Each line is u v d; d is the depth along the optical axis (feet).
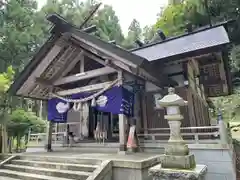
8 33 83.61
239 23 57.62
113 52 23.39
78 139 37.55
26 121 50.49
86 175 17.67
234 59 52.01
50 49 28.68
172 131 13.08
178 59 28.25
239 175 29.94
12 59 86.48
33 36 93.91
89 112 40.19
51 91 32.22
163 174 11.73
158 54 31.42
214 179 22.22
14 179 20.92
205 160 23.11
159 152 26.08
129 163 17.53
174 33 67.26
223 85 38.32
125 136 24.59
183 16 67.67
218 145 22.59
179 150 12.32
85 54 29.40
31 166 23.22
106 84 26.27
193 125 28.02
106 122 38.75
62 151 30.83
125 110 25.02
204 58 34.09
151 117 30.40
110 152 27.20
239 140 48.32
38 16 97.96
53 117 31.73
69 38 27.63
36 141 41.83
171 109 13.29
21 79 30.35
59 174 19.43
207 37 32.35
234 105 56.13
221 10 63.46
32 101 88.22
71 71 33.14
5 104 39.78
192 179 10.90
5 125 34.78
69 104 30.30
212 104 54.24
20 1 96.07
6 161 25.53
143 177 17.11
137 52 37.52
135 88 28.32
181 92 29.58
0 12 88.33
